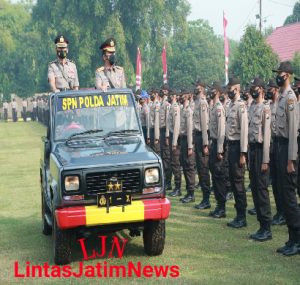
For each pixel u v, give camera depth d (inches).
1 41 2348.7
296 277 217.6
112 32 1488.7
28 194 434.9
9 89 2305.6
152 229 244.1
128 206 229.5
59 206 229.1
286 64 248.5
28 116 1610.5
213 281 214.8
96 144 258.8
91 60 1557.6
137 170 232.7
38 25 1646.2
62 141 265.0
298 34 1409.9
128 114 275.0
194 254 253.8
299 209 253.4
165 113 457.1
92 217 225.6
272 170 303.4
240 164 298.2
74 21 1496.1
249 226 308.0
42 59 2256.4
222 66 2204.7
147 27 1569.9
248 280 215.0
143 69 1685.5
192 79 1903.3
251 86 279.6
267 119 269.7
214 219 329.4
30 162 649.0
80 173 227.6
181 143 390.0
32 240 293.3
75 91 281.0
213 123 330.6
